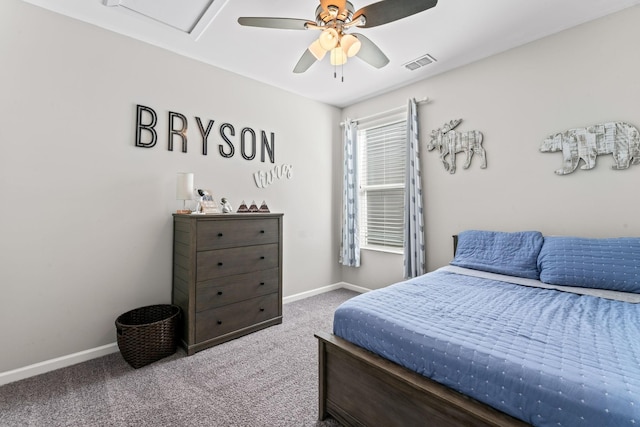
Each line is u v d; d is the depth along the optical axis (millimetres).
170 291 2498
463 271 2287
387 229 3568
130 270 2293
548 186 2295
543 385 880
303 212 3564
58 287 1997
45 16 1938
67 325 2031
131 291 2299
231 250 2432
